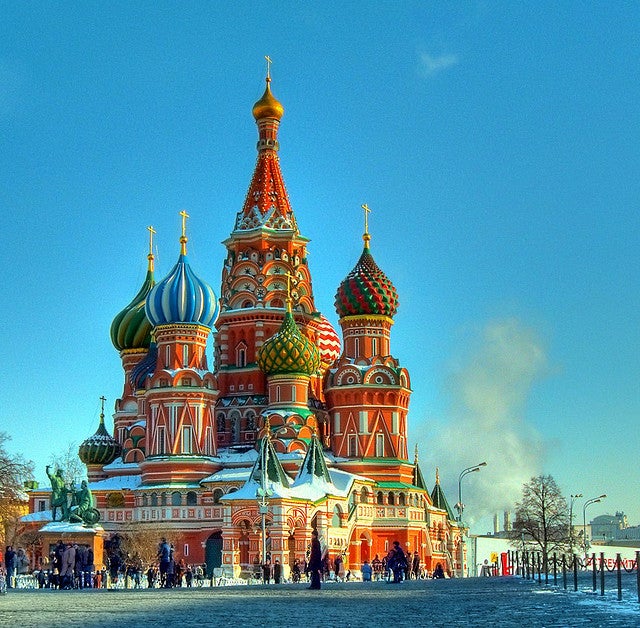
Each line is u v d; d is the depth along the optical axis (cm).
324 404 16600
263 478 12444
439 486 18038
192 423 15000
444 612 4194
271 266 16512
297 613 4141
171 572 8181
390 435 15838
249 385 16125
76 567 8606
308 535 13688
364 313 16200
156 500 14825
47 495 16438
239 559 13488
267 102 17088
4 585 6544
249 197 16925
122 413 17312
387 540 15500
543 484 16025
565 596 5412
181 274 15450
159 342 15362
